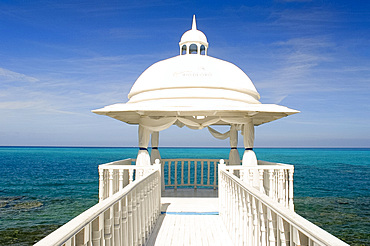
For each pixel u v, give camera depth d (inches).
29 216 619.8
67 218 601.6
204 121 324.2
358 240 476.7
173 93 327.6
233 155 418.9
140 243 188.9
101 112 319.6
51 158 2691.9
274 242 117.9
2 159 2522.1
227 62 374.6
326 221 596.4
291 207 303.9
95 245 104.6
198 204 347.9
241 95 340.2
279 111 304.5
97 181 1151.6
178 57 368.2
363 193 930.1
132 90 368.8
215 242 220.4
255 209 148.9
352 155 3791.8
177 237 232.4
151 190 252.4
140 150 333.4
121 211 147.3
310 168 1841.8
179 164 2101.4
